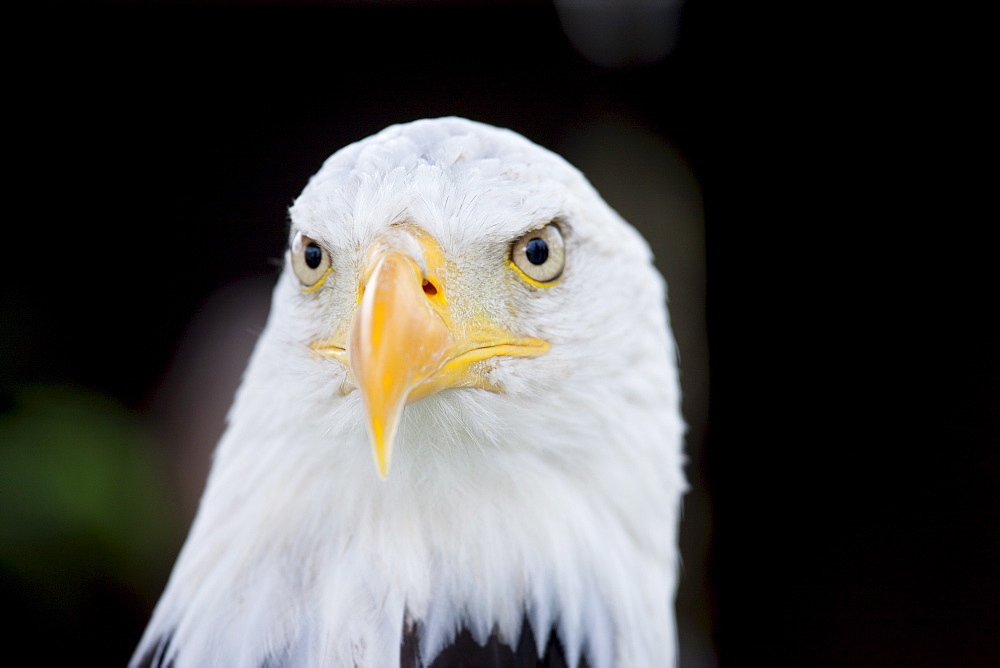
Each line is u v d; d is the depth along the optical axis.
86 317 3.90
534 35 3.99
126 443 3.12
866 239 4.03
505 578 2.79
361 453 2.79
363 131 4.07
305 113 4.06
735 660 4.05
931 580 4.09
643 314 2.82
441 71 4.04
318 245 2.80
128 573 3.03
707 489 3.92
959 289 4.04
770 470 4.16
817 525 4.18
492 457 2.79
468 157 2.79
